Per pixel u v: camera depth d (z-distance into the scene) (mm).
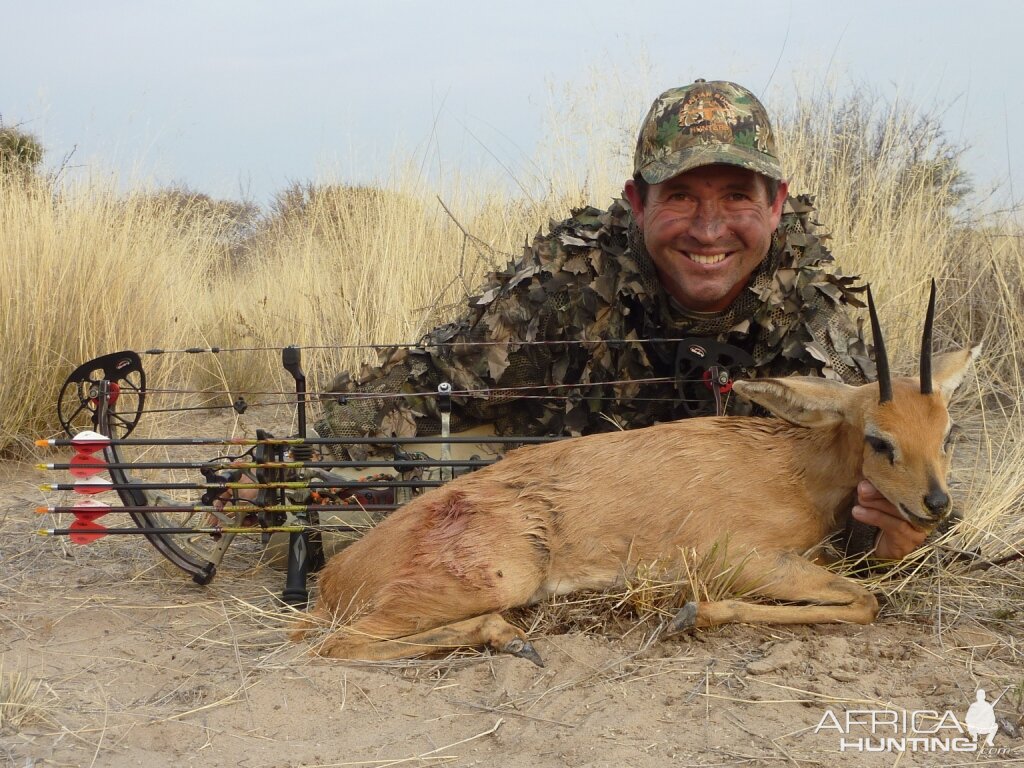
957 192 9156
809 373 4793
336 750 3193
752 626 3971
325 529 4820
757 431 4293
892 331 7305
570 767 3023
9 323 6973
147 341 7711
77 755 3164
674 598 4078
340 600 4160
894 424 3854
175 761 3141
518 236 8688
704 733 3219
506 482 4195
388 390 5027
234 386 8211
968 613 4090
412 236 8766
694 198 4516
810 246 4844
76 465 4480
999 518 4844
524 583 4062
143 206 9000
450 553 4008
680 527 4113
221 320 9000
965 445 6410
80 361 7070
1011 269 8281
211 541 5227
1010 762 3043
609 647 3852
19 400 6824
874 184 8430
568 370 4938
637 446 4250
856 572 4297
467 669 3750
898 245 8070
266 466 4453
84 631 4184
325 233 9953
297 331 8438
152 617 4344
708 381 4723
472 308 5059
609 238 4953
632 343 4809
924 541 4301
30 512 5734
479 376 4922
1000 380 7094
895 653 3742
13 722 3328
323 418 5133
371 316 8031
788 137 8828
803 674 3598
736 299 4785
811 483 4164
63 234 7672
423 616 3971
